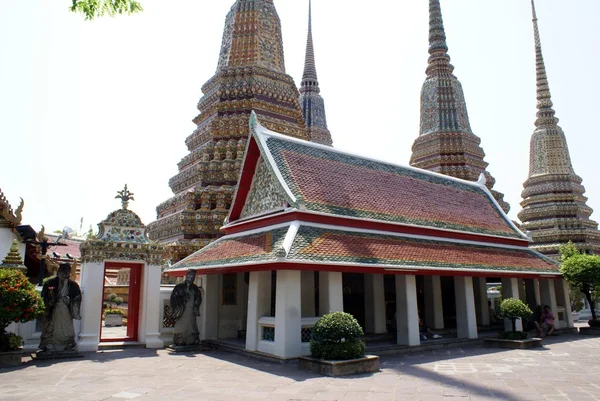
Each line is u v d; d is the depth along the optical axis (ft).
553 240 131.75
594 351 53.98
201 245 77.97
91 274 54.54
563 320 81.41
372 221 57.72
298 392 31.68
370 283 62.18
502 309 60.08
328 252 47.47
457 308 62.85
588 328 76.33
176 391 32.07
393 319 69.56
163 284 77.77
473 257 65.05
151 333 57.00
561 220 133.80
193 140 98.63
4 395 30.53
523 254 78.23
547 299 78.89
